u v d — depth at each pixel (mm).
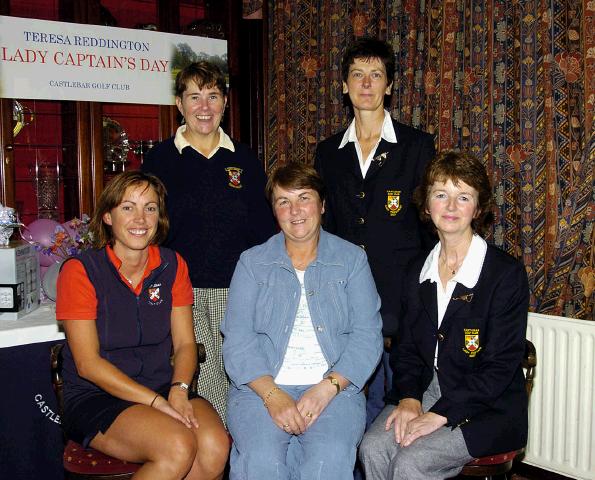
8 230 2545
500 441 1899
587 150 2344
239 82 3682
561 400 2533
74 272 1992
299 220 2051
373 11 3061
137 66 3201
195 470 1934
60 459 2549
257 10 3631
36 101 3104
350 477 1891
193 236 2408
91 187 3174
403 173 2322
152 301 2084
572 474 2545
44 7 3104
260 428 1923
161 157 2439
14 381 2408
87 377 1965
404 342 2135
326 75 3334
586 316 2453
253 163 2533
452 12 2709
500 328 1944
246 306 2117
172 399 1995
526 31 2469
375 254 2334
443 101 2748
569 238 2412
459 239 2025
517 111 2529
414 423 1903
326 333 2076
